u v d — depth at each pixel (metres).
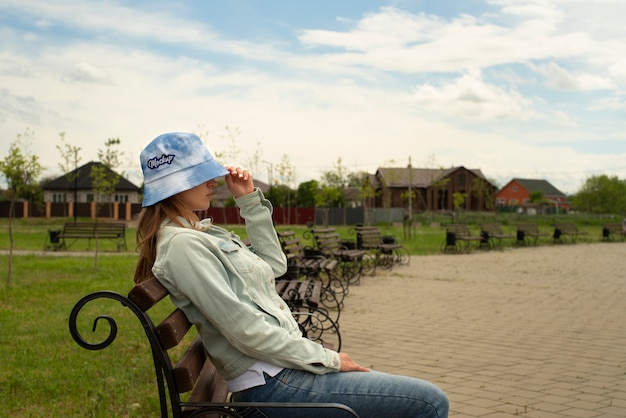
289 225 58.84
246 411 2.61
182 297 2.62
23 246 24.92
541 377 5.93
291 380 2.60
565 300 11.42
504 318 9.38
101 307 9.06
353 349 7.13
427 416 2.58
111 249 23.59
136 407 4.63
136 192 74.12
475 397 5.25
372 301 11.11
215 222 58.31
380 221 64.94
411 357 6.74
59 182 71.81
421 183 84.62
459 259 21.19
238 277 2.67
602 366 6.38
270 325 2.57
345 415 2.56
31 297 10.12
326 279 14.03
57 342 6.75
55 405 4.64
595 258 22.30
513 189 125.12
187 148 2.79
